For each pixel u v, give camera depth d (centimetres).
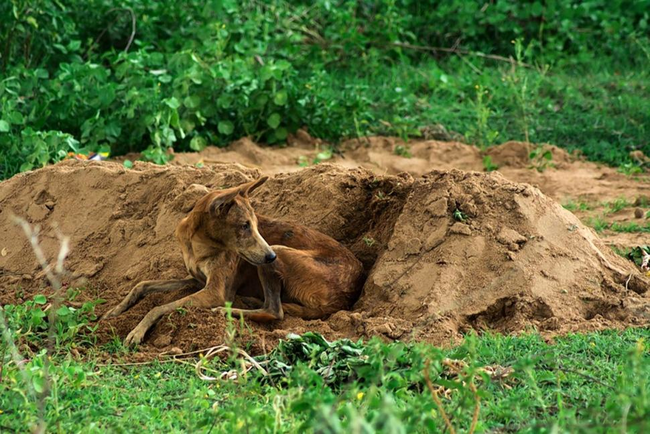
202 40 1925
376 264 1059
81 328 987
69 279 1116
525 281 995
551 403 743
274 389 774
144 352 936
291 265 1027
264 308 1012
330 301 1029
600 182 1647
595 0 2320
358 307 1029
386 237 1102
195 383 812
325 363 826
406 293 1007
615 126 1881
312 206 1134
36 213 1204
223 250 1026
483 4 2383
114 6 1983
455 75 2183
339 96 1922
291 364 852
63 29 1897
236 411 653
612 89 2055
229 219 995
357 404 695
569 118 1925
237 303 1052
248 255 996
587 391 760
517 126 1888
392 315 993
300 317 1027
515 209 1055
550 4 2269
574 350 869
